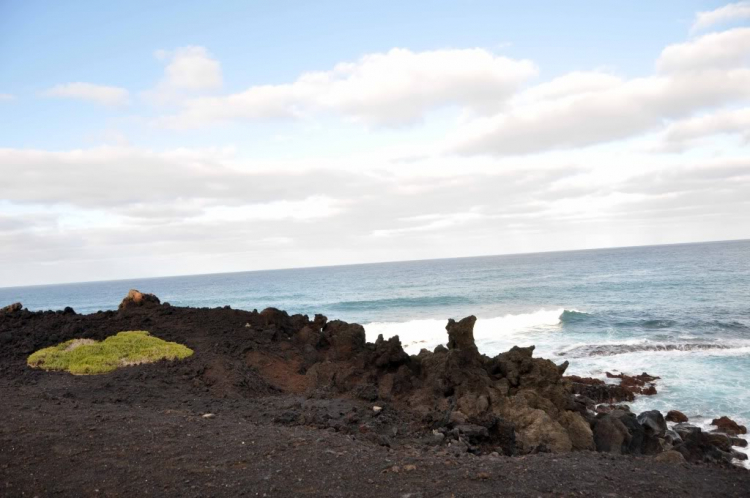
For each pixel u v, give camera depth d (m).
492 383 19.80
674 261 168.62
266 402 15.52
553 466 9.98
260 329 24.38
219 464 9.43
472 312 66.56
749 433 21.64
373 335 48.56
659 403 26.11
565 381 22.48
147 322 24.41
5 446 9.88
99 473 8.89
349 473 9.16
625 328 48.19
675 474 9.66
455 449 12.23
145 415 12.81
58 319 24.83
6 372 17.50
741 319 50.16
